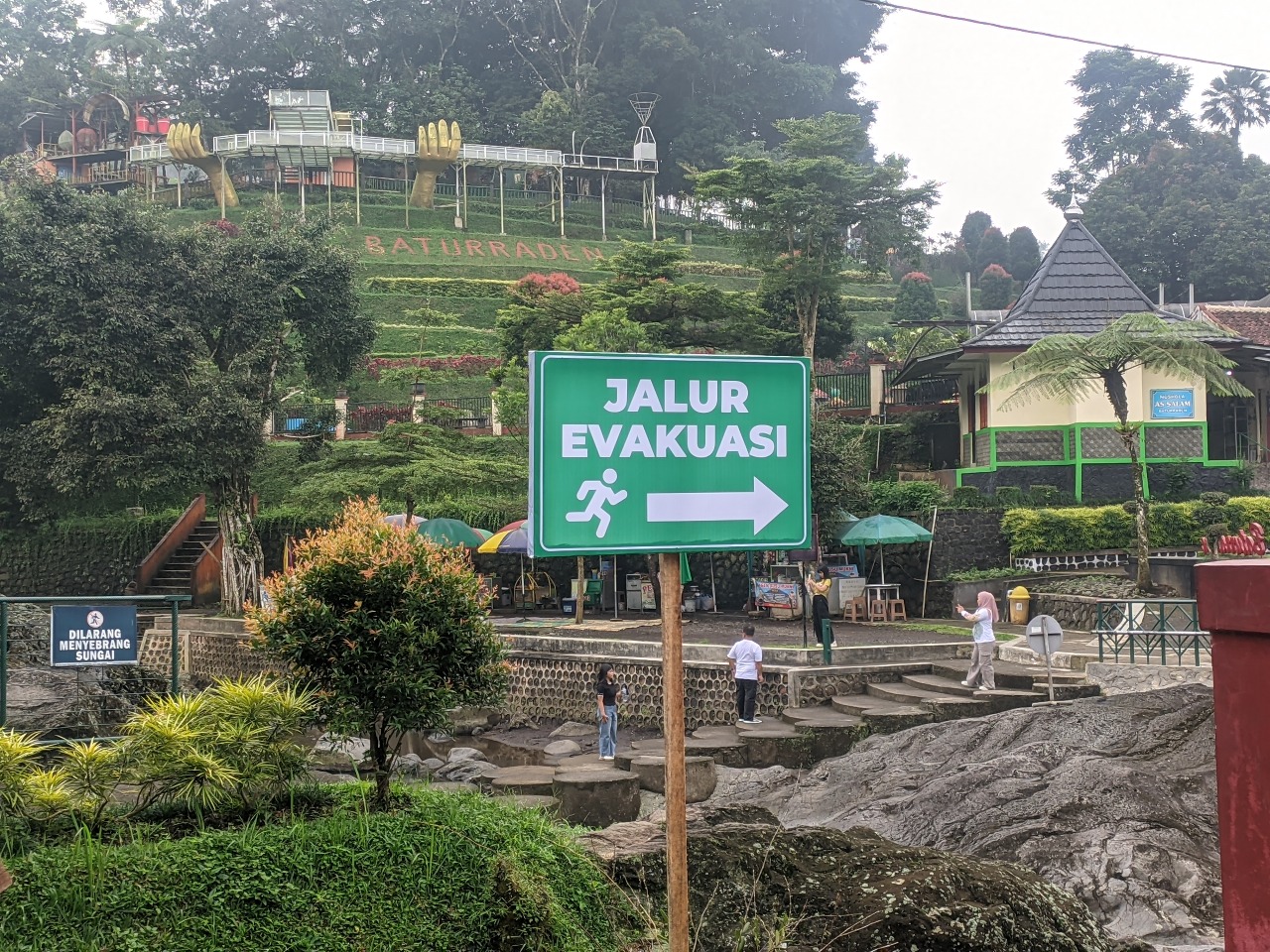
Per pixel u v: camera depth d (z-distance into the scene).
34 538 35.88
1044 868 10.73
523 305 38.94
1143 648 20.92
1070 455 31.55
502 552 31.16
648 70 95.88
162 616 30.31
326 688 7.89
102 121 88.38
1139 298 33.09
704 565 31.56
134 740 7.14
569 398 4.79
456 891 6.92
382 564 7.98
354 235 76.00
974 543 29.55
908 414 39.16
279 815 7.50
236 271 29.95
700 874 7.68
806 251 38.62
